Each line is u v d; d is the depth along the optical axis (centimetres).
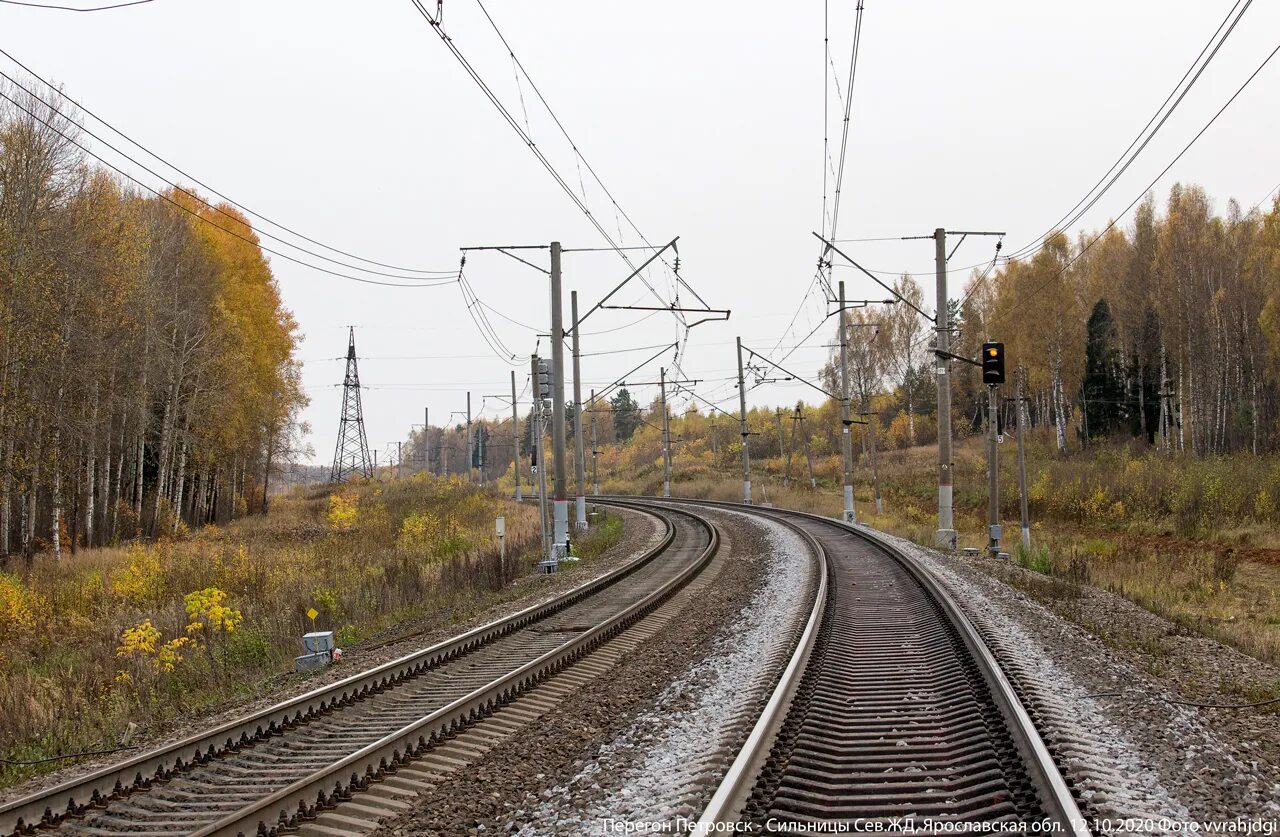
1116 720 858
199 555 2700
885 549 2614
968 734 814
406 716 1007
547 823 664
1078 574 2298
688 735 853
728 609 1734
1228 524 3675
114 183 3778
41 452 3003
